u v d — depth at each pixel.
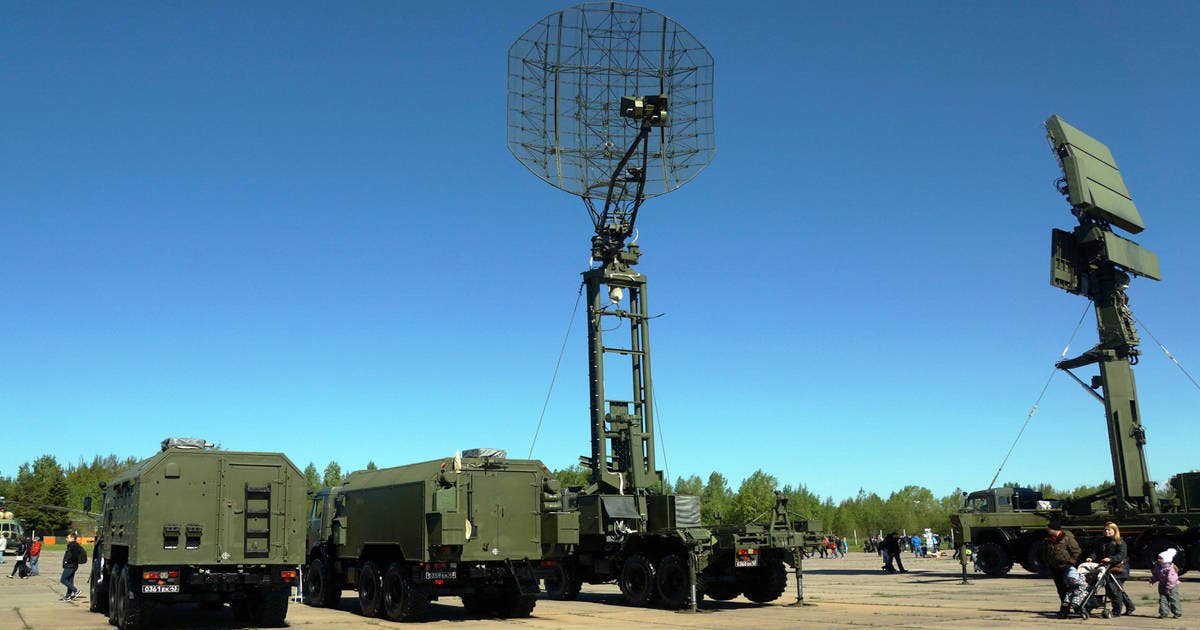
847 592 26.23
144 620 17.23
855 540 111.00
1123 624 16.70
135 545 17.08
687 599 21.23
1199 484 30.56
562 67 28.11
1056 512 32.62
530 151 27.06
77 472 139.75
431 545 18.89
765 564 22.36
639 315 27.55
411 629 18.05
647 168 27.70
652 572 22.23
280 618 18.67
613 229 27.45
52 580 37.88
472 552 19.38
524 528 20.17
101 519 21.78
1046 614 18.86
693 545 20.94
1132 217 33.69
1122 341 32.06
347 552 22.05
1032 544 32.81
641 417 27.08
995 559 33.72
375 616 20.33
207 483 17.73
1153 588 24.98
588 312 27.27
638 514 24.16
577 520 20.23
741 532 21.55
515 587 19.97
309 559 24.23
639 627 17.52
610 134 28.36
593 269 27.31
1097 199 32.16
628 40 28.86
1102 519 31.02
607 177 28.00
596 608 22.09
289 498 18.38
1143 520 29.98
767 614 19.95
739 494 87.62
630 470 26.31
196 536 17.48
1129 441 31.61
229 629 18.09
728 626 17.39
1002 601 22.30
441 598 26.55
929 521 125.75
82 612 22.03
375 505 21.03
